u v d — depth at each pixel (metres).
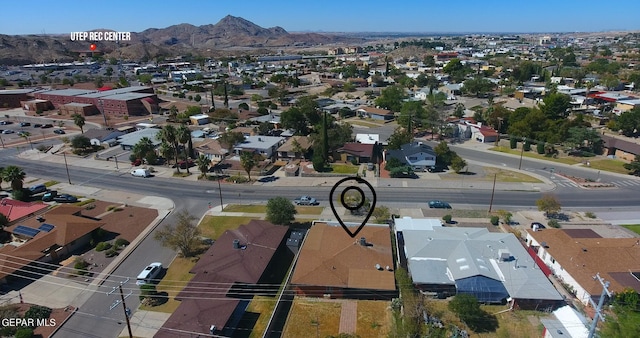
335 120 125.00
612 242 49.78
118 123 130.00
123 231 58.81
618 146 91.62
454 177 80.12
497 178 79.38
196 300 40.03
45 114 143.88
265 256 47.78
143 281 45.97
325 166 86.06
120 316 41.41
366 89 193.75
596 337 32.88
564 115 114.44
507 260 46.22
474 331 38.28
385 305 42.72
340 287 43.28
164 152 82.69
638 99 133.12
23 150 99.81
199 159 80.38
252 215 63.81
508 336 37.62
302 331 39.09
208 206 67.56
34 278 47.38
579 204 67.06
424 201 68.56
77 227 55.12
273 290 45.22
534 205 66.88
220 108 139.75
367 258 47.25
